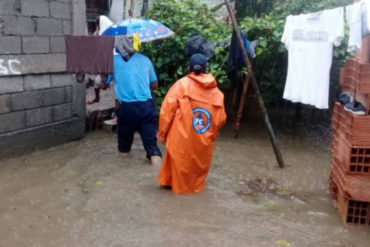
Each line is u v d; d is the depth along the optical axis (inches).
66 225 152.6
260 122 321.7
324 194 190.9
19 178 195.9
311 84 224.1
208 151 179.3
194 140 174.7
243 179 204.8
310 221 162.4
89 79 394.3
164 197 178.1
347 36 259.0
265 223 159.0
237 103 326.6
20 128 225.6
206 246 140.2
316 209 173.9
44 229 149.4
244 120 324.8
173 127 176.4
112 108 299.1
